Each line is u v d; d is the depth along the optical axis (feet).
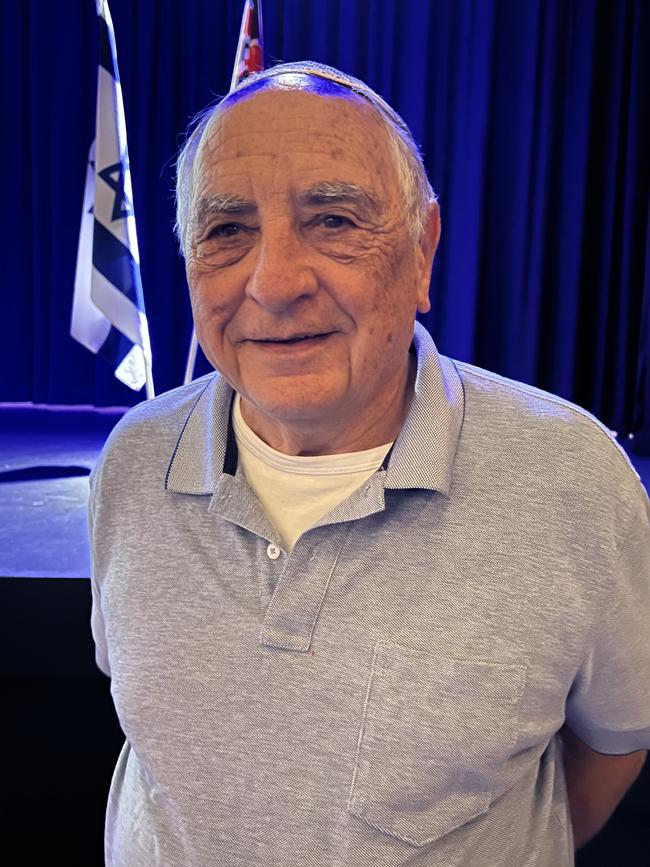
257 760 2.27
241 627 2.29
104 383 16.40
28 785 6.51
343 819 2.21
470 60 15.49
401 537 2.21
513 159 15.93
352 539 2.23
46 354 16.72
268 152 2.07
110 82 10.75
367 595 2.21
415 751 2.16
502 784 2.27
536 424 2.31
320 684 2.21
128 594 2.47
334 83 2.19
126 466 2.60
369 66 15.88
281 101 2.11
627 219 15.85
